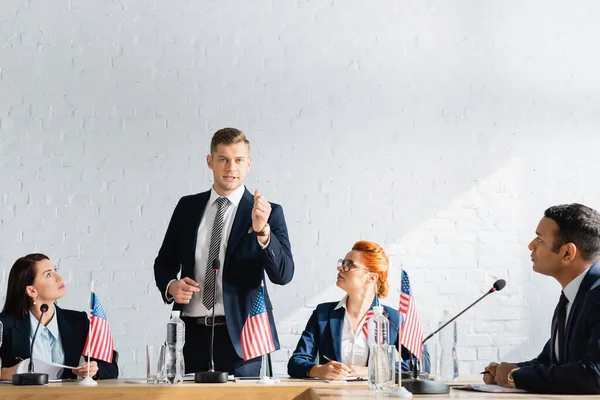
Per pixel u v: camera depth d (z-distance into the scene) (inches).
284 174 160.7
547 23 167.8
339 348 114.1
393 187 162.2
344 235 160.4
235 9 163.5
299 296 158.6
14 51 160.4
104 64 161.2
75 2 162.1
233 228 114.2
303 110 162.2
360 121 163.0
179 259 117.2
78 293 156.2
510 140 164.9
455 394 87.4
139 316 156.4
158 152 159.8
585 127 166.1
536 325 161.0
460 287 161.2
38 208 157.5
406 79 164.6
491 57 166.2
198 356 112.0
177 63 161.6
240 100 161.6
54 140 159.2
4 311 113.8
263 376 102.5
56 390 92.9
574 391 86.3
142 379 107.4
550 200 164.2
